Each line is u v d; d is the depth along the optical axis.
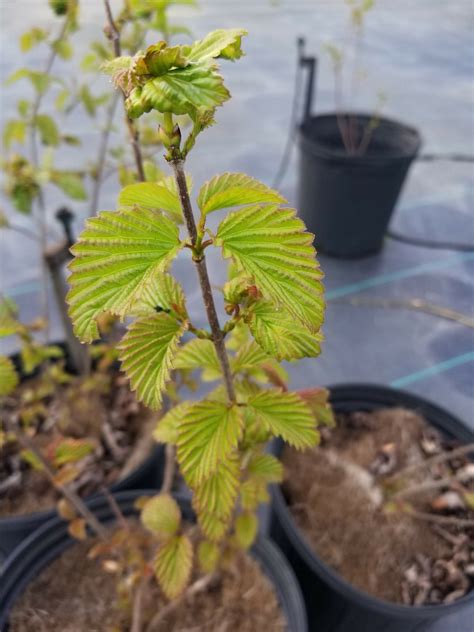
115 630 0.44
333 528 0.53
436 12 2.57
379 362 0.86
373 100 1.65
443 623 0.56
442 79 1.83
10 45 1.74
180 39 0.88
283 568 0.45
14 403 0.65
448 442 0.61
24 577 0.46
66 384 0.69
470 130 1.52
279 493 0.52
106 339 0.70
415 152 0.95
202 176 1.26
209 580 0.45
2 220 0.59
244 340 0.33
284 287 0.18
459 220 1.18
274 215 0.18
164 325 0.21
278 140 1.41
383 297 0.98
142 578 0.41
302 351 0.21
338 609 0.49
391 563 0.51
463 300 0.98
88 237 0.18
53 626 0.44
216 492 0.25
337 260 1.06
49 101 1.44
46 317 0.66
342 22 2.30
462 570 0.50
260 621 0.43
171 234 0.18
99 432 0.63
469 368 0.85
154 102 0.14
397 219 1.17
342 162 0.92
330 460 0.59
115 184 1.19
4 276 0.96
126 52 0.43
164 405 0.57
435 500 0.55
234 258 0.18
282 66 1.83
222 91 0.14
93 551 0.40
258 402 0.25
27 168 0.50
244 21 2.20
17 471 0.58
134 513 0.51
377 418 0.63
